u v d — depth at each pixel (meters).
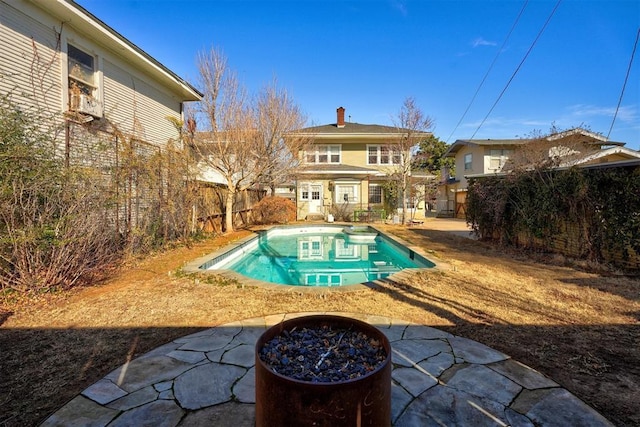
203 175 10.80
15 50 6.07
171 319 3.58
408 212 18.28
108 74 8.31
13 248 4.02
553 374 2.45
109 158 6.30
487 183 9.49
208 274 5.38
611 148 13.56
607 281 5.01
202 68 10.32
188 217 9.13
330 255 9.91
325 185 18.27
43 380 2.38
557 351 2.81
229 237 10.42
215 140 10.64
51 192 4.30
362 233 12.58
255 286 4.75
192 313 3.75
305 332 2.15
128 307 3.93
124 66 8.87
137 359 2.69
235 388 2.28
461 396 2.17
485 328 3.31
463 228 13.64
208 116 10.56
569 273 5.58
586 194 6.05
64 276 4.54
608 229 5.77
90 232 4.83
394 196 17.64
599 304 3.99
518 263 6.47
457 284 4.88
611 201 5.66
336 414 1.44
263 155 11.48
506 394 2.20
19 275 4.19
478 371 2.48
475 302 4.09
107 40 7.84
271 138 11.93
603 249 5.98
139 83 9.50
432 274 5.39
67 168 4.62
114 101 8.52
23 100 6.18
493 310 3.81
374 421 1.53
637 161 5.18
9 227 3.95
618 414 1.99
